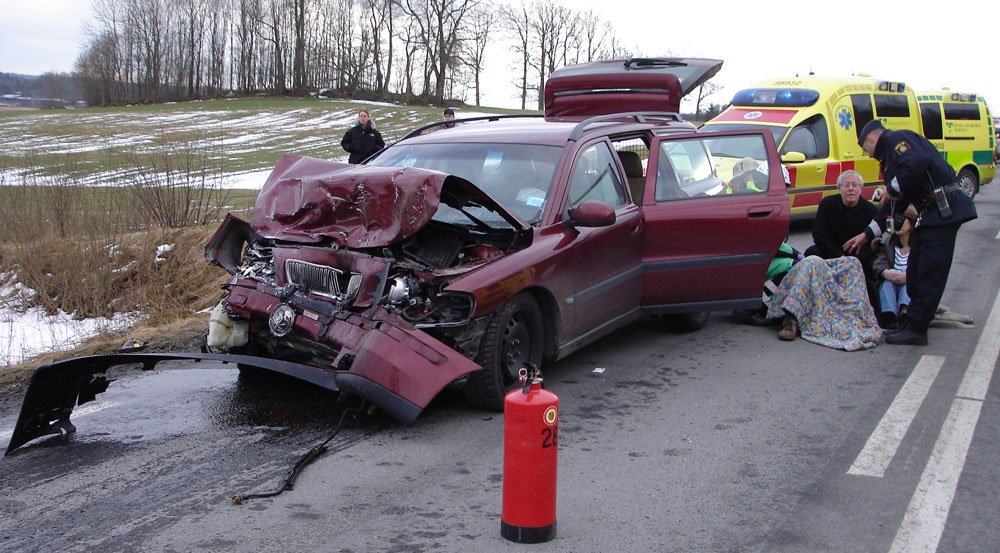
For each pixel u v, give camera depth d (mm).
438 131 7098
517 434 3695
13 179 9727
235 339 5648
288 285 5355
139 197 10234
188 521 3930
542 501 3729
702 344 7344
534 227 5699
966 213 6949
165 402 5660
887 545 3770
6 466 4578
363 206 5172
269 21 88938
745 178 7191
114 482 4363
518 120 7352
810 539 3820
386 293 5055
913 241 7164
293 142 42438
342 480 4418
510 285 5273
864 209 7871
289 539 3758
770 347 7262
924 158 6934
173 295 8703
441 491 4293
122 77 88375
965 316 7988
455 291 5000
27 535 3783
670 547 3732
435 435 5070
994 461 4746
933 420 5406
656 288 6879
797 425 5328
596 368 6590
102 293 8359
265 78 91062
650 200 6812
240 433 5082
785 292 7766
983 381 6238
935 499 4238
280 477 4438
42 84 88812
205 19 89812
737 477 4512
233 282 5723
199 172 11039
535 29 83438
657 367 6633
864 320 7398
